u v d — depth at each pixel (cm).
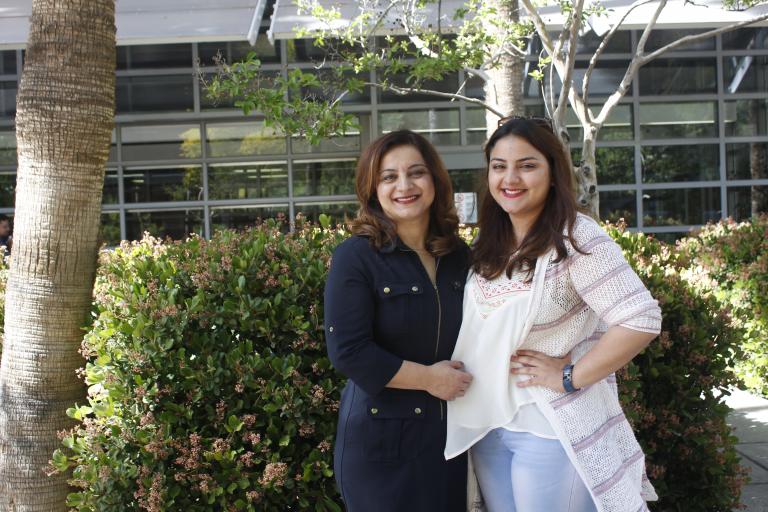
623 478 241
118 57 1115
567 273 242
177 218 1136
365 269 254
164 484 323
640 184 1141
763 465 493
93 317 360
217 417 330
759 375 664
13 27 758
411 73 541
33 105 349
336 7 682
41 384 355
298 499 338
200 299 331
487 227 267
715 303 403
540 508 245
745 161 1145
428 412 255
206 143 1134
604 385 255
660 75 1136
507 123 255
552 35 1070
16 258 360
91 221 363
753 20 550
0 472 358
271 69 1107
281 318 340
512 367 250
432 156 268
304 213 1136
